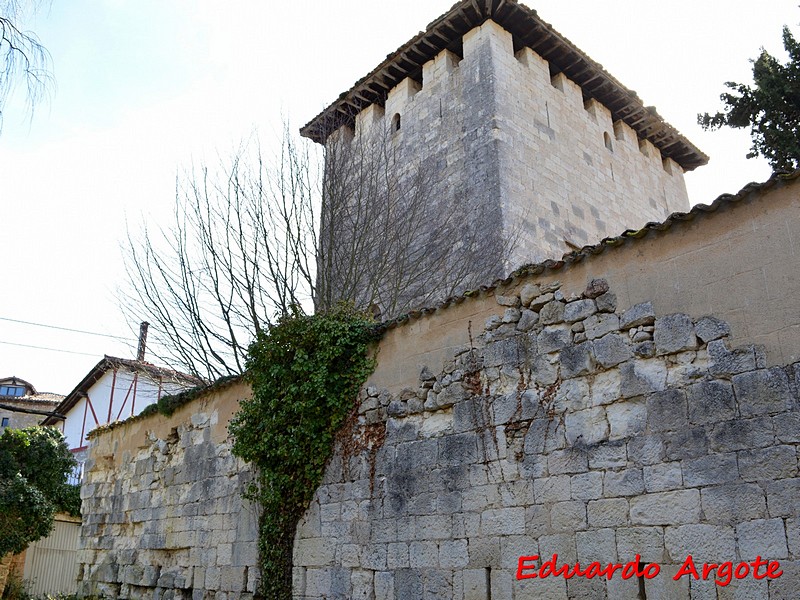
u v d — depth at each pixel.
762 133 19.58
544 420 9.30
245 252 18.39
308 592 11.60
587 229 23.91
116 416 34.41
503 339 10.11
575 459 8.86
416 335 11.38
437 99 24.56
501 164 21.55
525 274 10.06
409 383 11.20
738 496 7.41
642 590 7.91
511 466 9.48
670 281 8.58
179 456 16.09
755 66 19.91
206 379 18.61
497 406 9.88
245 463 13.84
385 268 19.64
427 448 10.58
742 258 8.04
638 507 8.14
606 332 8.98
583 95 28.00
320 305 18.16
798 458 7.11
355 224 19.56
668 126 29.33
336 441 11.97
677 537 7.75
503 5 23.78
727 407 7.72
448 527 9.96
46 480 25.52
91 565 18.23
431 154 23.80
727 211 8.28
